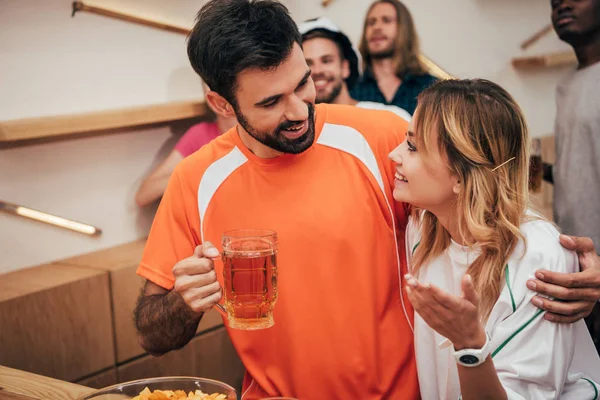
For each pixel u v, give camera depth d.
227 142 1.69
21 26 2.76
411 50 3.99
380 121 1.68
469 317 1.21
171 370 3.07
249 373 1.71
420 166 1.47
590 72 3.23
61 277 2.75
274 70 1.44
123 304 2.89
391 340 1.63
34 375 1.68
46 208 2.93
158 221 1.71
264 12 1.44
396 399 1.63
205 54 1.49
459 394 1.53
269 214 1.63
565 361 1.40
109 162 3.14
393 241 1.65
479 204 1.42
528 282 1.39
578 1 3.26
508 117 1.43
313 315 1.62
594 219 3.21
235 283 1.36
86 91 3.00
